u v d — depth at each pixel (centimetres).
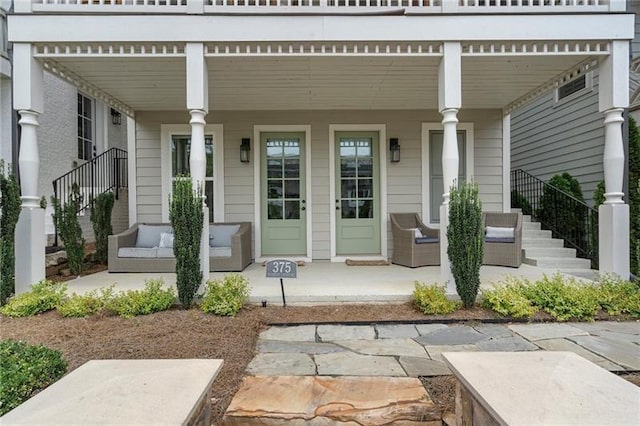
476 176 661
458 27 394
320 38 395
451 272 383
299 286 435
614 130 411
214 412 200
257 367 252
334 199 648
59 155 774
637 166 520
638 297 357
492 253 575
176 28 390
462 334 316
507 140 658
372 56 408
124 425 117
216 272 535
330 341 303
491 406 127
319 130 648
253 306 383
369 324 342
